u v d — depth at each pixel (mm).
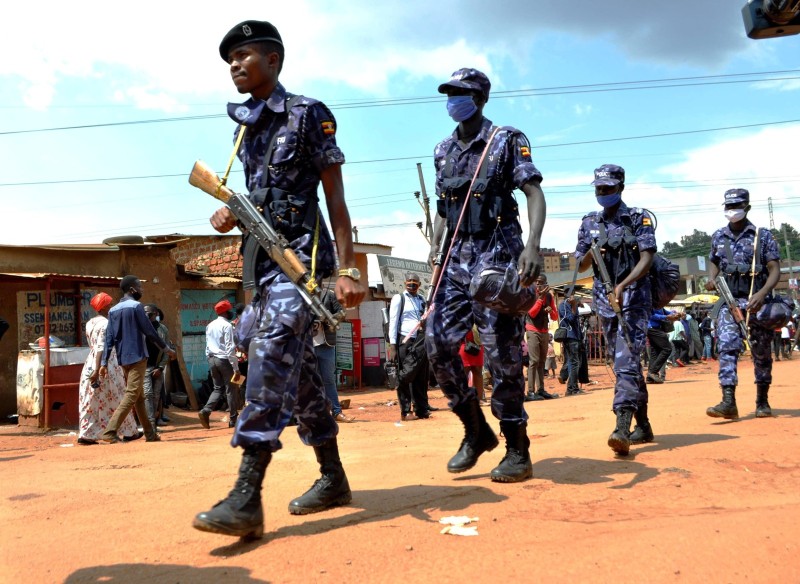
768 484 4203
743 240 7473
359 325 21578
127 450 7969
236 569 2830
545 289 13266
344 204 3521
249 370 3295
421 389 11148
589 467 4793
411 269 24422
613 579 2572
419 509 3701
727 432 6398
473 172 4398
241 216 3488
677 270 6043
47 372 12055
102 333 9844
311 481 4621
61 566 3021
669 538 2965
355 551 2977
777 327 7336
